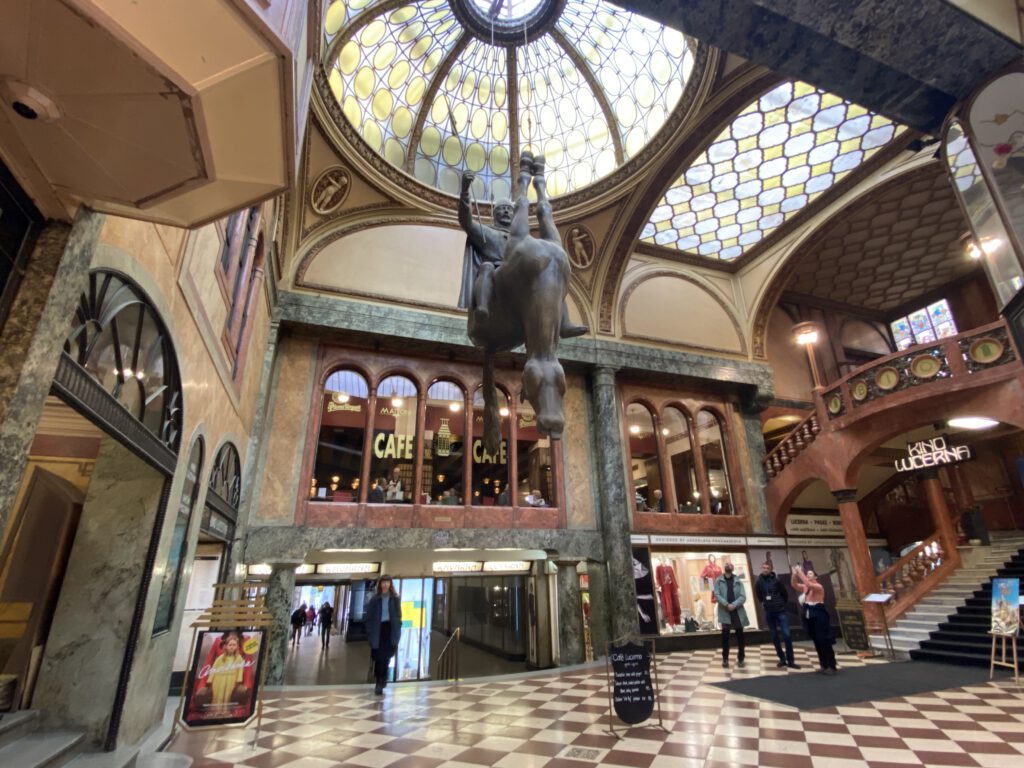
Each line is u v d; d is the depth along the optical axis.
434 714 6.38
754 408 15.42
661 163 12.73
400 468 12.22
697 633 12.05
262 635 5.62
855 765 4.30
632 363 14.01
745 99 11.03
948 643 9.72
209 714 5.21
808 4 4.64
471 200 4.33
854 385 12.11
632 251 14.36
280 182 2.60
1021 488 16.38
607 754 4.71
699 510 14.28
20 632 4.42
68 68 1.86
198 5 1.72
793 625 12.99
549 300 3.44
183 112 2.05
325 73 10.39
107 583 4.34
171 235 4.14
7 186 2.27
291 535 10.03
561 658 11.11
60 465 4.75
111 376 3.45
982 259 6.32
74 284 2.53
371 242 12.41
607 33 12.16
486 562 11.58
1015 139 5.42
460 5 11.74
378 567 10.67
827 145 12.59
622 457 13.30
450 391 12.91
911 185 13.52
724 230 15.38
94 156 2.28
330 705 6.94
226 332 6.69
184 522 5.43
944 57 5.30
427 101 12.94
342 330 11.45
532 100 13.70
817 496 16.25
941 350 10.68
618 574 11.75
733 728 5.41
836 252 16.27
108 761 3.76
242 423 8.62
